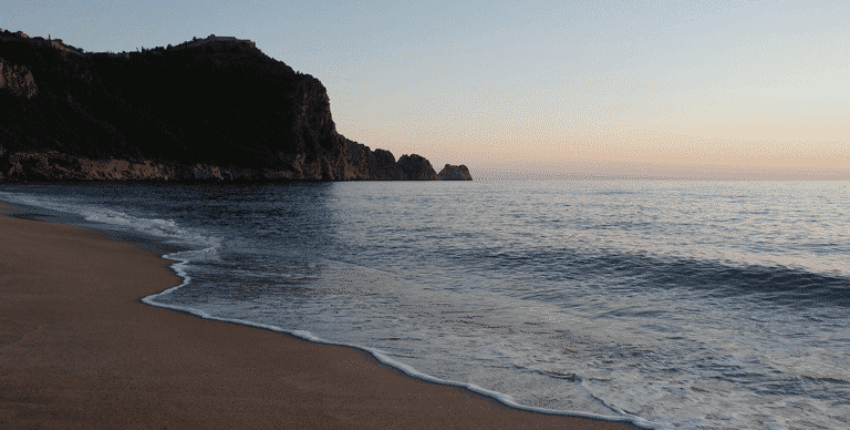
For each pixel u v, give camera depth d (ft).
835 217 102.32
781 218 99.76
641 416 13.75
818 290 31.30
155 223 69.51
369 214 112.88
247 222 86.99
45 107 476.54
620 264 42.22
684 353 19.44
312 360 16.89
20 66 464.65
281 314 23.80
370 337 20.51
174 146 555.69
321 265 41.22
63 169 411.54
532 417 13.26
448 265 42.34
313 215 108.27
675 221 92.84
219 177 565.12
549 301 28.99
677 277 36.55
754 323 24.16
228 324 20.97
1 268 27.86
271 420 11.91
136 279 29.76
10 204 97.09
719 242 60.34
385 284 33.40
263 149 652.07
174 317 21.34
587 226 82.17
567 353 19.21
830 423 13.65
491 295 30.50
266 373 15.28
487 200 195.52
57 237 44.06
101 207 111.96
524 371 17.03
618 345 20.39
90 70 598.75
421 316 24.64
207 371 14.97
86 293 24.43
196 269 35.68
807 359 18.86
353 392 14.25
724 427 13.28
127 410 11.65
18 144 402.93
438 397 14.29
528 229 76.28
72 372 13.80
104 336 17.52
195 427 11.11
